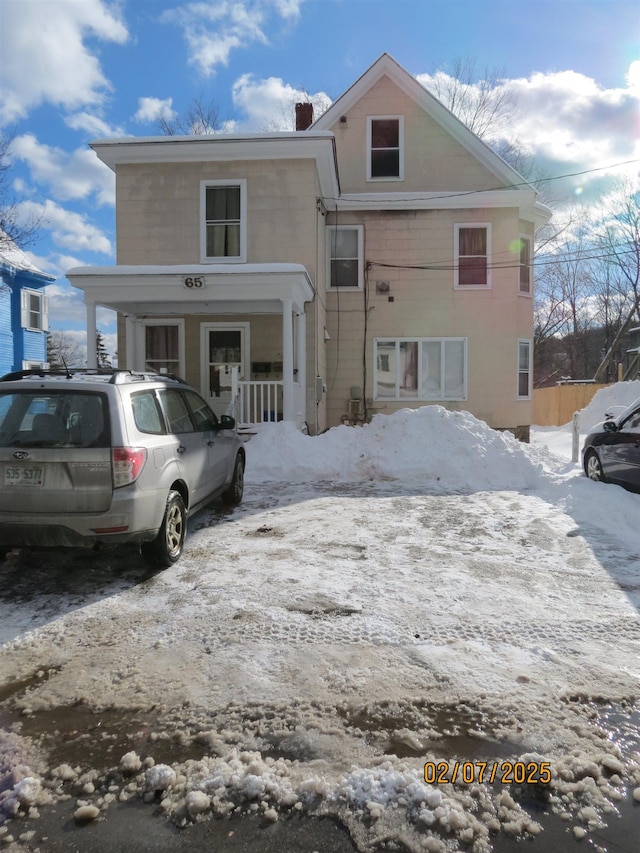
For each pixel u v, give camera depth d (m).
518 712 2.87
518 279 15.62
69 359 62.16
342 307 15.84
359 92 15.86
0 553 5.20
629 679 3.17
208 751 2.61
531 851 2.05
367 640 3.62
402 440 9.59
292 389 11.28
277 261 12.80
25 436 4.45
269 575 4.77
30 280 22.41
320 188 14.17
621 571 4.86
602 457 7.81
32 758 2.57
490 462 9.04
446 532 6.09
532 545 5.60
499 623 3.85
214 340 13.93
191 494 5.71
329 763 2.51
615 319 37.06
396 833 2.14
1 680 3.21
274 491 8.51
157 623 3.89
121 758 2.56
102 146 12.57
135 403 4.88
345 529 6.24
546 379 45.19
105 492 4.34
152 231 12.98
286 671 3.25
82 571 4.95
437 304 15.69
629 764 2.50
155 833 2.15
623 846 2.07
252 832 2.15
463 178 15.75
